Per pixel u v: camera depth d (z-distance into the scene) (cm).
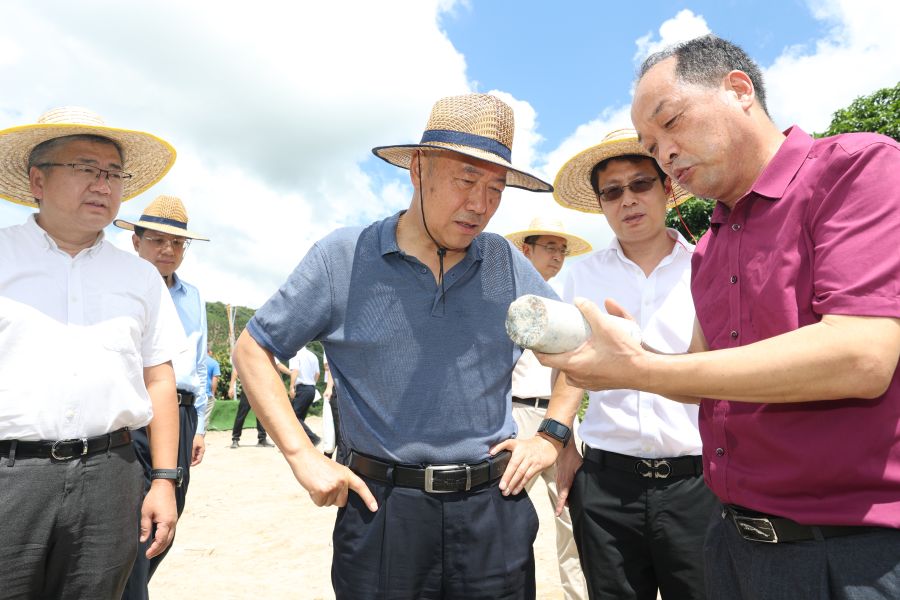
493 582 201
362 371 206
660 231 281
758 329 159
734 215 167
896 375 139
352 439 210
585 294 293
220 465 977
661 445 248
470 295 211
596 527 258
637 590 255
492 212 204
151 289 259
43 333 217
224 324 5684
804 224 149
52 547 216
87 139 235
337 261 209
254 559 505
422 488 198
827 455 142
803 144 155
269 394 204
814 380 126
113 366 230
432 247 210
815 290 141
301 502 711
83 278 232
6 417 207
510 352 217
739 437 162
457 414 202
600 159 284
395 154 225
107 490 225
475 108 198
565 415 228
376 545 197
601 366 137
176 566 487
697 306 185
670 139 158
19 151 250
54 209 231
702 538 242
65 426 216
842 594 141
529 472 208
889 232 130
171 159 300
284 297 207
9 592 204
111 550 225
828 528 145
